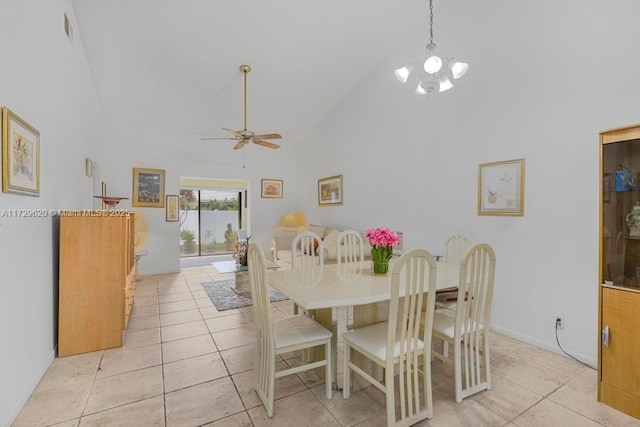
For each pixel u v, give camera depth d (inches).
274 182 282.4
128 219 123.7
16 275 74.2
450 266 106.5
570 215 101.7
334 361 87.3
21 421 72.0
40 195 89.0
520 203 114.7
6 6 67.7
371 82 190.9
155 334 122.0
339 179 223.3
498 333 123.1
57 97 103.3
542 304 109.4
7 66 68.4
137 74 170.6
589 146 96.9
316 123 251.3
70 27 119.4
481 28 127.3
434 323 89.0
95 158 182.9
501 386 87.0
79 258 104.9
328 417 74.4
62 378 90.3
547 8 106.5
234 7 135.3
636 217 77.0
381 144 183.6
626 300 74.4
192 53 159.0
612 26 91.6
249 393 83.6
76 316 104.5
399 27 158.6
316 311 96.0
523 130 113.6
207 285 199.8
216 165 256.7
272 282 87.0
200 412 75.8
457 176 137.9
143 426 70.9
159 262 234.2
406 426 69.9
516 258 116.6
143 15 133.9
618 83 90.6
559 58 103.6
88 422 72.0
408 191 164.6
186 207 321.4
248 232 278.1
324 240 209.3
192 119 222.8
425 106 153.9
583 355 99.5
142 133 228.8
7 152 67.4
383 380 91.0
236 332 124.3
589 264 97.7
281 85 195.3
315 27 151.7
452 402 80.1
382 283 85.6
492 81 123.5
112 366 97.2
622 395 75.4
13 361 72.6
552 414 75.3
